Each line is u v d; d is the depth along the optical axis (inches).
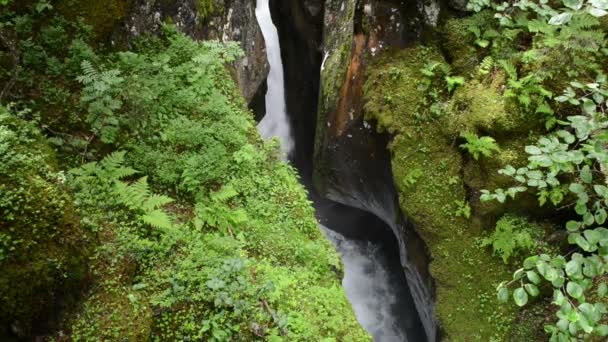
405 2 279.3
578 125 147.9
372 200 339.9
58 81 227.1
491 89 249.8
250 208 242.2
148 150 232.4
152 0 274.7
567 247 235.3
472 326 241.6
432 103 272.7
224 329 183.0
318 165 357.1
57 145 212.1
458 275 253.1
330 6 361.7
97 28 246.2
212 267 198.2
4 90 207.3
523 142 239.9
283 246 232.5
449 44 274.1
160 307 182.4
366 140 307.0
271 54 423.2
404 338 329.1
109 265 181.2
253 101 386.3
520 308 234.1
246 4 358.3
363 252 373.1
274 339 183.0
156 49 276.1
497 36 257.1
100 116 222.8
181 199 230.1
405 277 343.0
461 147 257.9
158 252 197.8
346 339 202.5
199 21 306.7
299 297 209.8
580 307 117.3
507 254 236.8
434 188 265.6
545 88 235.5
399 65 284.4
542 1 223.8
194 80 267.1
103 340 162.1
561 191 220.7
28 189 155.4
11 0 224.4
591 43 222.1
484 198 173.0
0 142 162.6
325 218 396.5
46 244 154.5
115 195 205.9
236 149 257.3
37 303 152.7
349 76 310.3
